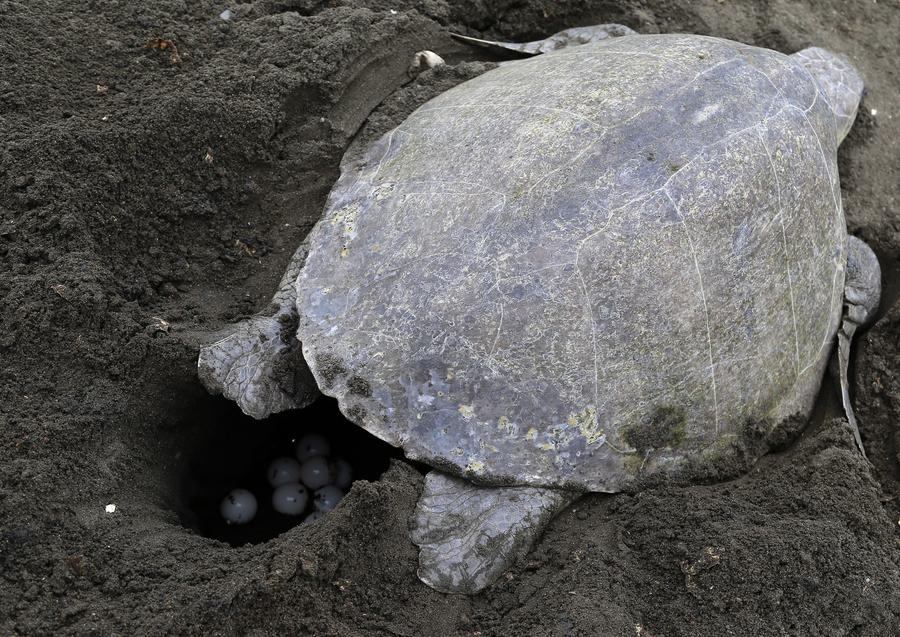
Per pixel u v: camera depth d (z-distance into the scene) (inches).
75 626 54.9
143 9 71.8
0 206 64.6
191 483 64.4
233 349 61.1
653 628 57.4
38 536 56.8
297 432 67.4
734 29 81.8
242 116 67.7
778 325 63.0
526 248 59.1
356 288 60.4
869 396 67.2
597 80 63.4
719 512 59.7
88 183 64.9
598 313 59.0
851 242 70.4
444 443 58.6
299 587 56.3
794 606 57.7
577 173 60.1
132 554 57.4
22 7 70.4
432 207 60.8
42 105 67.7
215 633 55.0
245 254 67.5
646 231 59.6
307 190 68.5
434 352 58.7
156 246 66.3
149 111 67.1
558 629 56.4
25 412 59.9
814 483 61.2
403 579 58.0
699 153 60.9
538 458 59.3
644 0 81.3
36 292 61.9
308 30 71.7
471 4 78.0
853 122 78.0
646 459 61.0
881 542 60.5
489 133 62.4
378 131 68.2
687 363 60.5
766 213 61.9
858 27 84.1
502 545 58.6
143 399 62.0
